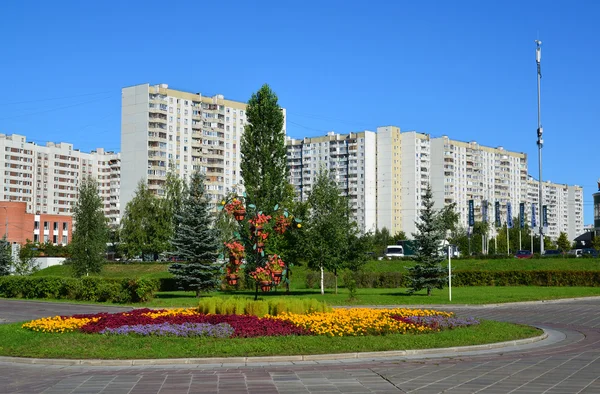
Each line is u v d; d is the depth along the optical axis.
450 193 132.50
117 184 154.00
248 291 44.78
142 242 78.06
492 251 108.00
